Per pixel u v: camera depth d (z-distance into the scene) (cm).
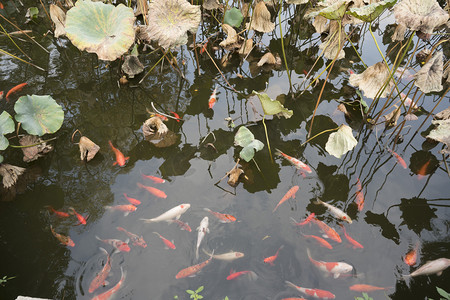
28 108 301
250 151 313
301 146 354
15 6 569
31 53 476
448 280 239
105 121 378
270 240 266
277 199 299
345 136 298
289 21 574
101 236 267
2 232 271
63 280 239
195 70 460
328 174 323
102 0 456
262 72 461
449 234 272
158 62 439
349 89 420
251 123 380
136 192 301
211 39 515
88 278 241
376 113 390
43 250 257
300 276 243
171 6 329
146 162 331
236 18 468
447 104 403
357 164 333
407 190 308
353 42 519
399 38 428
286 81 445
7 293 232
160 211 286
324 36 505
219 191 305
